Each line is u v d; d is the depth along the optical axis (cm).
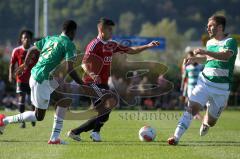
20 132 3784
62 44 3020
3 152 2752
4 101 7669
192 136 3662
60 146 2997
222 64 3114
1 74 8094
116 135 3697
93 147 2969
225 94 3148
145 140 3297
